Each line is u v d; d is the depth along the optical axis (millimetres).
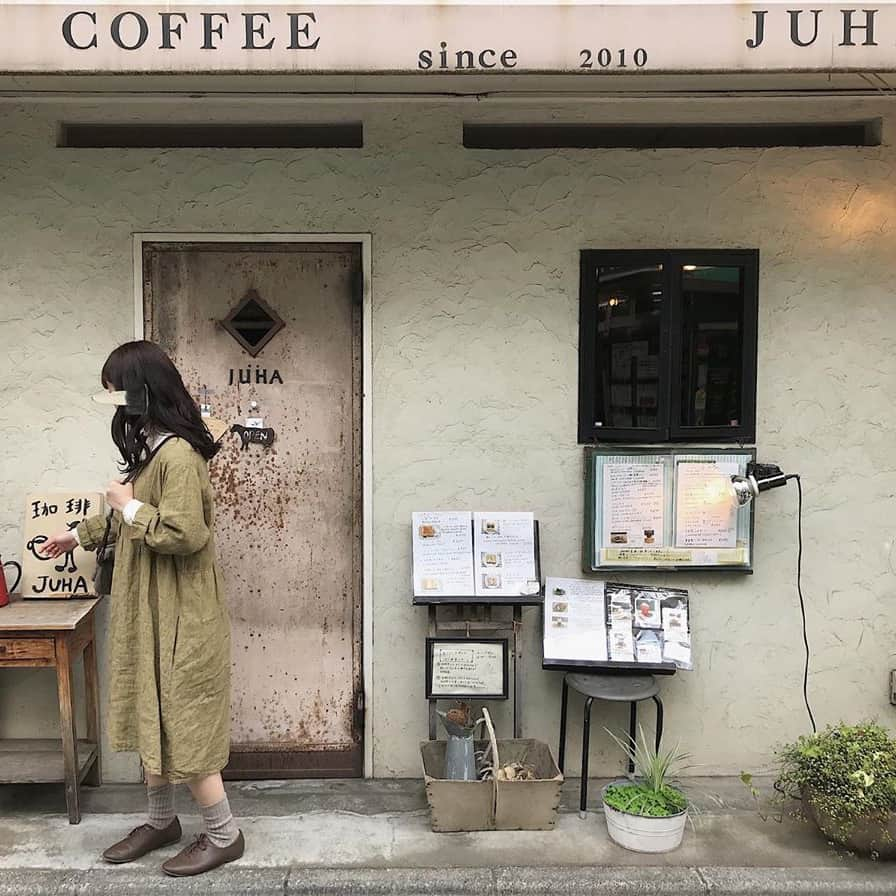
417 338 3453
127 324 3410
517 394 3479
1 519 3441
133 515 2596
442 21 2635
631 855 2932
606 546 3471
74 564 3303
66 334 3406
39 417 3422
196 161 3379
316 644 3537
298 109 3398
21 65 2625
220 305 3434
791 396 3518
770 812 3256
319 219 3406
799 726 3584
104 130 3574
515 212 3434
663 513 3480
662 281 3430
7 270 3381
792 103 3449
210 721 2729
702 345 3471
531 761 3326
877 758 2912
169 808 2932
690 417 3482
